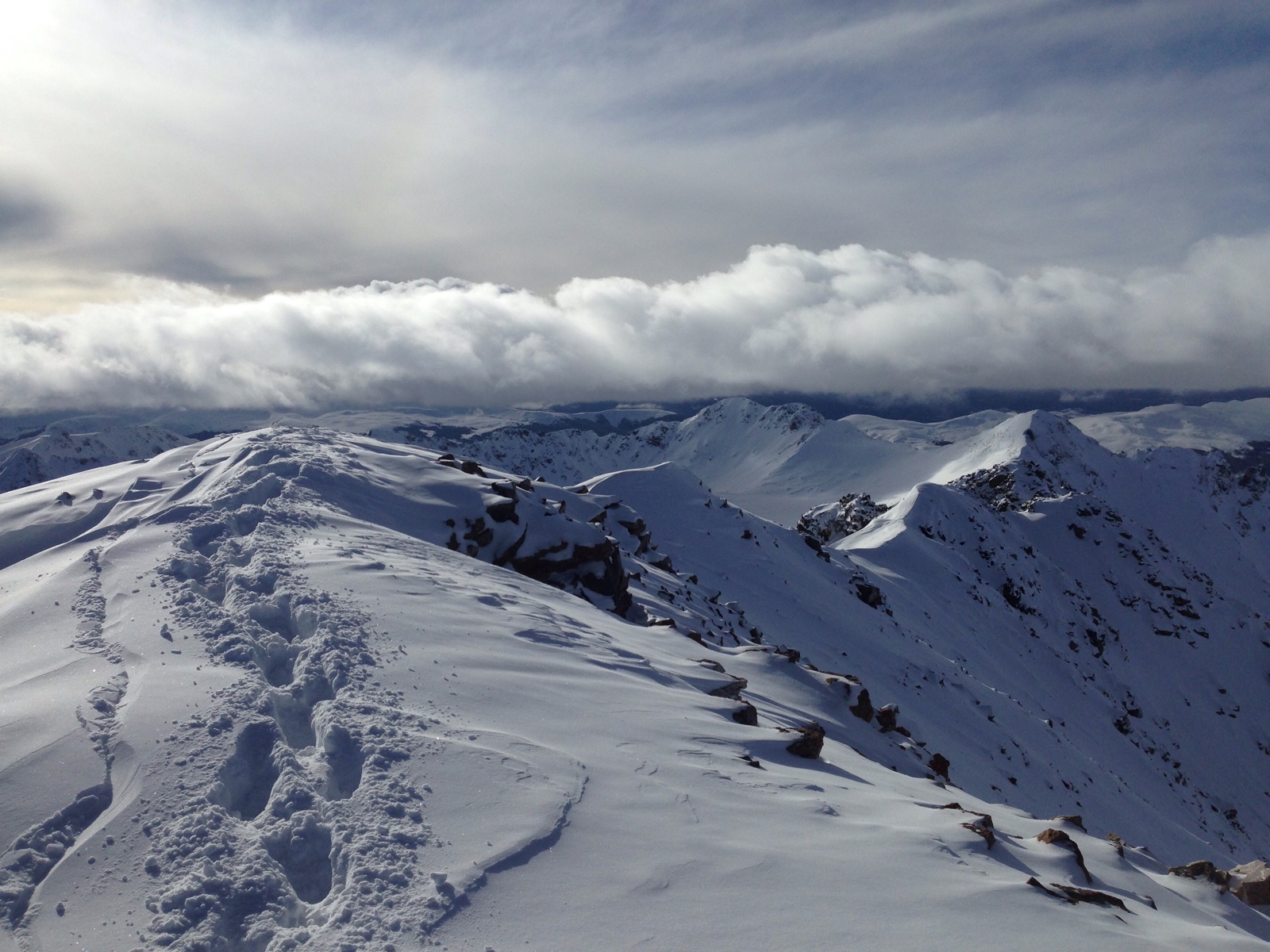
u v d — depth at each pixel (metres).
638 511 72.31
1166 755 97.50
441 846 7.69
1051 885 9.97
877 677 50.00
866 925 7.34
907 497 139.38
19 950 6.16
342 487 25.92
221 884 7.06
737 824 9.30
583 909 7.04
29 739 9.11
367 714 10.09
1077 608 129.50
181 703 10.03
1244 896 17.98
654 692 14.30
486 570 21.08
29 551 23.80
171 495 23.98
